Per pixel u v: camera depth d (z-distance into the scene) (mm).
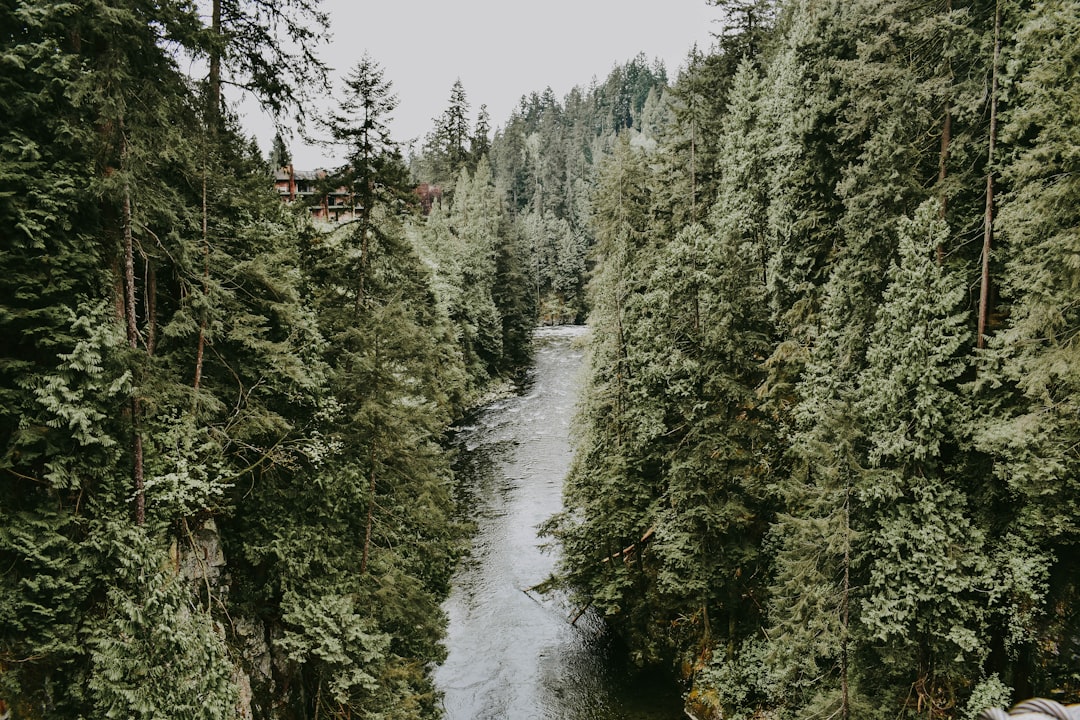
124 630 11992
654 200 39469
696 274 22484
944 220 16672
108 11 10938
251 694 15547
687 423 22875
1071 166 13758
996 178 16859
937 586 15156
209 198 16094
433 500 19703
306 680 17984
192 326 13992
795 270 23469
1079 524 15055
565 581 30172
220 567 15930
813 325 21938
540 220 109188
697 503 22141
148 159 12406
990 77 17078
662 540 24562
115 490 12758
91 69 11617
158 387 13391
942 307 15305
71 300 11984
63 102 11539
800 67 23391
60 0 11203
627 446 26016
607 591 26078
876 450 16062
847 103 21047
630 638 27172
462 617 29406
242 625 16062
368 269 18984
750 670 21359
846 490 15883
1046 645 16109
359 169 18344
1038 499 15031
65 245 11703
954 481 15758
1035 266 14484
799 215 23359
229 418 15516
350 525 19125
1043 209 14117
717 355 21984
